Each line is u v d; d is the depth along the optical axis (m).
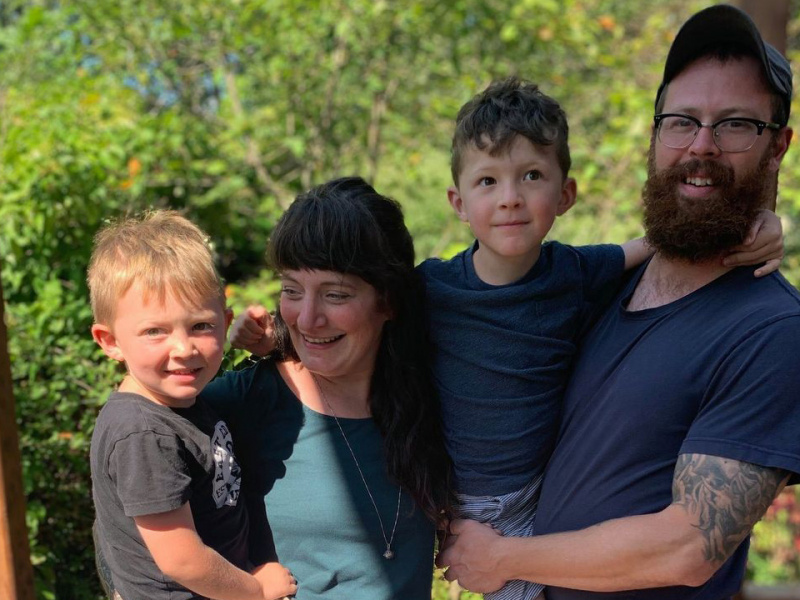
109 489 1.71
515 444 1.90
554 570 1.76
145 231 1.77
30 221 3.96
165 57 6.08
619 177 5.61
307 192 1.88
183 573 1.68
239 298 4.30
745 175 1.75
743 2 2.51
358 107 6.48
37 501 3.30
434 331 1.95
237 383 1.95
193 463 1.75
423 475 1.88
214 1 5.70
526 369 1.89
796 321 1.62
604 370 1.85
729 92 1.75
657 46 6.75
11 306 3.79
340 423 1.89
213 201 5.84
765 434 1.59
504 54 6.36
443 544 2.01
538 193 1.86
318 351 1.83
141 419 1.70
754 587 3.10
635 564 1.66
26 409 3.40
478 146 1.85
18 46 5.47
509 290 1.89
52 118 4.49
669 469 1.72
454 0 5.98
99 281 1.75
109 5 5.78
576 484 1.82
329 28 5.93
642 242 2.11
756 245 1.74
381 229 1.84
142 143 5.02
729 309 1.73
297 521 1.87
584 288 2.00
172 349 1.70
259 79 6.08
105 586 1.88
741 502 1.59
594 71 6.76
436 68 6.25
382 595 1.86
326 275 1.77
